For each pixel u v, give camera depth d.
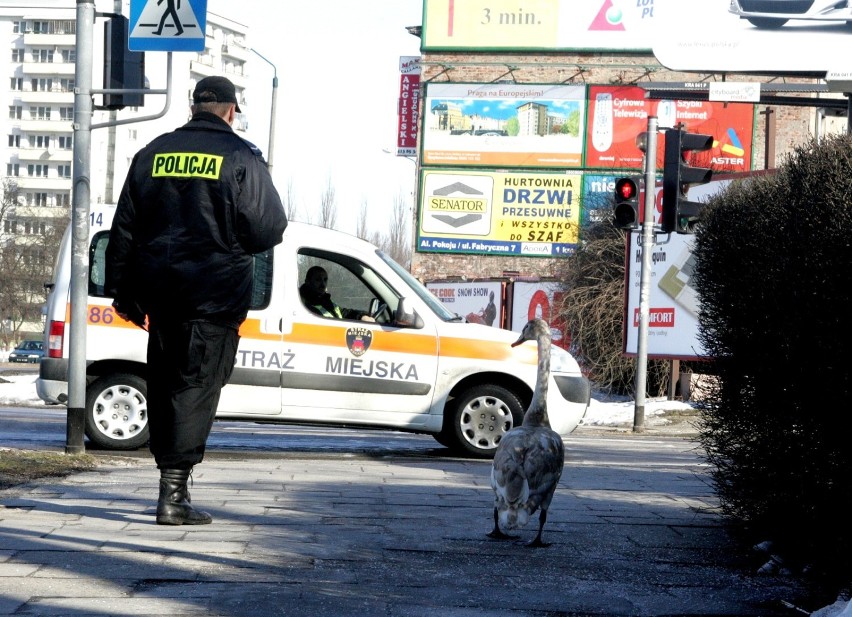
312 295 14.37
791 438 7.05
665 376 33.94
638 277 29.41
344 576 6.69
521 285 39.56
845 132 7.45
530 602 6.32
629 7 49.12
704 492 11.03
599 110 49.12
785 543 7.52
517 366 14.56
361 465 12.68
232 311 7.98
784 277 7.00
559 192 49.47
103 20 12.53
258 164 7.99
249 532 7.88
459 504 9.63
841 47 14.95
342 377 14.27
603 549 7.91
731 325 7.67
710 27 15.67
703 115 48.09
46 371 14.13
